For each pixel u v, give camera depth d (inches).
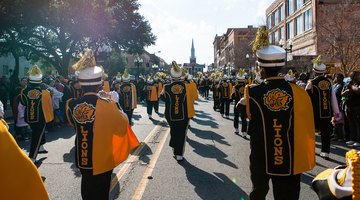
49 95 334.3
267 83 141.9
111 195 232.1
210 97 1521.9
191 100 331.0
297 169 135.8
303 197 226.4
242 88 481.1
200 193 235.6
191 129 541.0
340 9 1095.6
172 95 328.2
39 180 77.9
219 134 490.0
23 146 421.4
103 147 154.7
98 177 156.6
